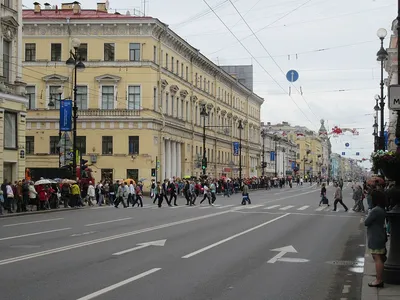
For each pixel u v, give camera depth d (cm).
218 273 1195
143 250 1543
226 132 9088
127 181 4141
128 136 5925
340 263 1380
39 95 5988
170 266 1272
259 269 1262
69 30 5947
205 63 7812
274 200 5253
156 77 6088
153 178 5906
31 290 984
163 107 6322
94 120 5928
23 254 1445
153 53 6016
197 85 7650
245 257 1443
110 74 5934
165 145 6506
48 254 1445
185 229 2198
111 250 1534
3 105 3678
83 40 5959
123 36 5944
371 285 1017
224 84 9062
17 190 3219
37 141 5988
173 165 6719
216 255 1470
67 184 3769
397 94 1206
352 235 2081
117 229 2177
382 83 3462
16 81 3872
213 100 8394
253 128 11175
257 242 1788
